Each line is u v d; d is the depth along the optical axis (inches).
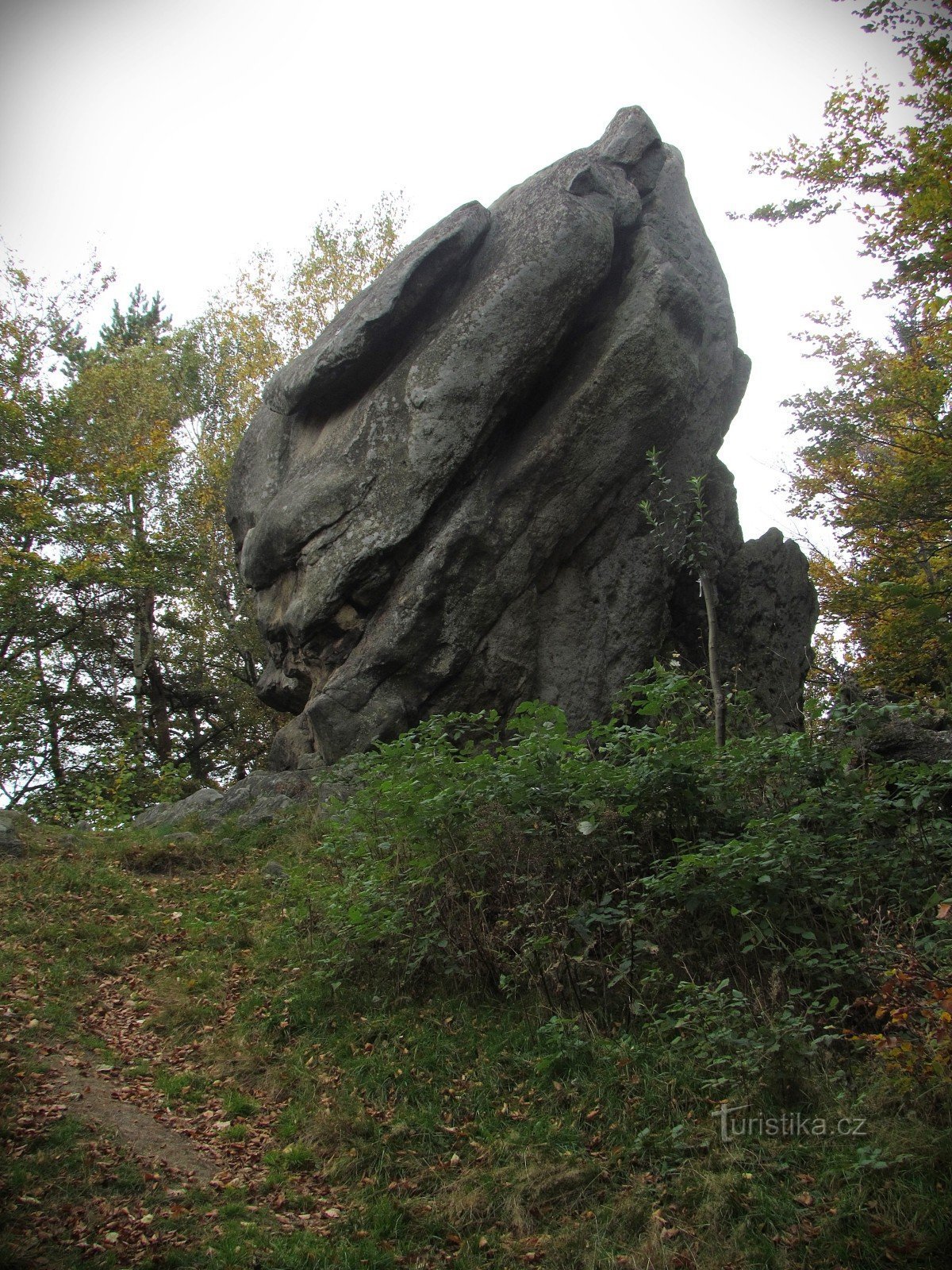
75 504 932.0
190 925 365.7
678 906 256.2
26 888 387.2
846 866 259.6
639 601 514.0
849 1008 220.4
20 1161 207.2
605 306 519.5
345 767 423.8
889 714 331.9
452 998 276.7
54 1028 279.6
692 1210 185.3
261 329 1039.0
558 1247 183.3
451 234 505.4
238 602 1021.2
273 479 568.1
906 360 586.9
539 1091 230.2
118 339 1247.5
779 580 578.6
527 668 494.9
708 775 284.5
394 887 301.7
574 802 274.5
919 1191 174.2
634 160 554.9
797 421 580.4
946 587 276.2
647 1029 236.4
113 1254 180.7
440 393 483.2
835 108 414.3
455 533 482.3
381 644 489.4
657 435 504.7
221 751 1110.4
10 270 938.7
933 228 380.8
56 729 939.3
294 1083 254.5
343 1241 190.7
